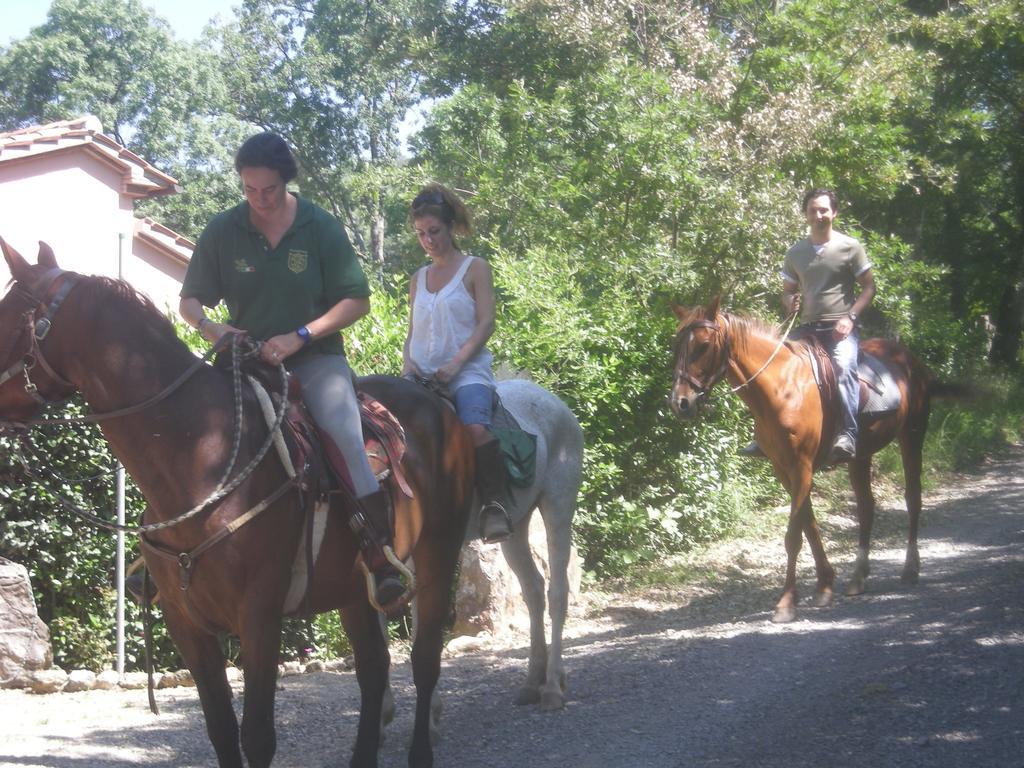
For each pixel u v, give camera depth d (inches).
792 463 339.0
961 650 265.9
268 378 179.0
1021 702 222.8
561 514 253.6
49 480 307.7
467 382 225.0
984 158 1101.1
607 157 544.1
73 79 1566.2
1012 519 490.0
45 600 319.0
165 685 298.4
